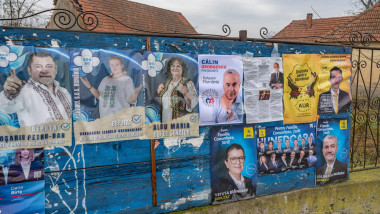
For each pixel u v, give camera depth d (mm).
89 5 14312
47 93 2826
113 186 3172
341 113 4363
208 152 3596
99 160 3088
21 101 2742
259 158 3867
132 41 3158
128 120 3148
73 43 2928
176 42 3357
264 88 3807
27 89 2758
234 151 3715
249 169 3814
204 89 3486
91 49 2967
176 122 3381
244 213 3764
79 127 2959
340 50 4285
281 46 3891
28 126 2775
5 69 2676
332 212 4289
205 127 3555
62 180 2963
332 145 4328
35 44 2799
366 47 4500
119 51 3066
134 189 3266
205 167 3592
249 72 3711
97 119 3020
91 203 3096
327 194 4230
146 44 3217
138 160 3258
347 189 4348
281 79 3900
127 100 3129
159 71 3252
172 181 3439
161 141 3342
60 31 2883
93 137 3018
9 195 2773
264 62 3785
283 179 4039
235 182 3752
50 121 2848
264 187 3928
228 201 3730
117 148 3150
